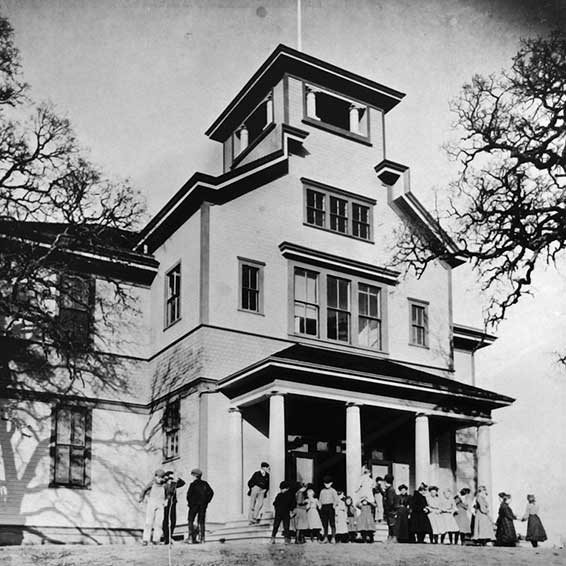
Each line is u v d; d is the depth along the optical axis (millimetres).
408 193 25766
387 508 18344
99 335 23281
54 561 13891
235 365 21500
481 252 25547
